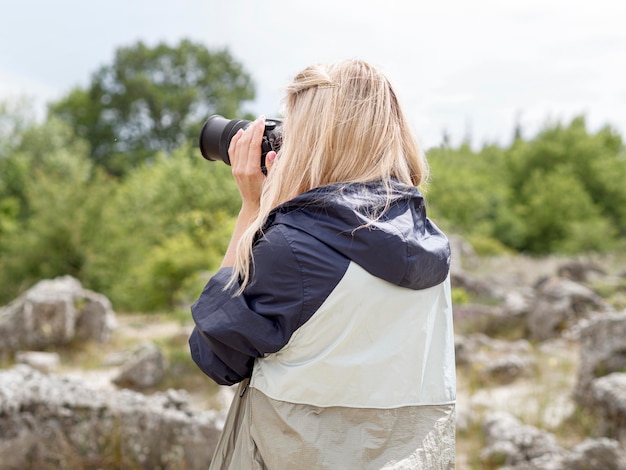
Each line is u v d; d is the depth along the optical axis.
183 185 15.76
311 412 1.24
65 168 27.64
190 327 10.02
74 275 14.20
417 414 1.31
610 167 39.91
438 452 1.32
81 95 46.19
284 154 1.32
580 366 6.07
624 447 4.42
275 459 1.26
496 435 4.88
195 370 7.93
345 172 1.30
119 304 14.27
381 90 1.35
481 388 6.92
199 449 3.70
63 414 3.63
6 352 9.22
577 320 9.62
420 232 1.32
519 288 16.16
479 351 8.36
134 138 44.44
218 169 15.81
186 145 17.50
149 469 3.68
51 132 32.41
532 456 4.43
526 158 42.44
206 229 14.17
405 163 1.37
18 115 33.31
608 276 16.83
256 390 1.30
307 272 1.22
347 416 1.25
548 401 6.10
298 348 1.25
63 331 9.50
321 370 1.23
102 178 15.45
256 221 1.29
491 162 49.16
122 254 14.52
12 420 3.54
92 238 14.24
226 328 1.24
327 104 1.31
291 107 1.36
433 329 1.37
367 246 1.22
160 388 7.63
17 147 31.91
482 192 34.19
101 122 45.09
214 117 1.56
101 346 9.80
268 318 1.24
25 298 9.65
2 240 14.98
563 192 35.53
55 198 14.44
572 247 31.30
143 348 8.09
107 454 3.64
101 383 7.91
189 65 44.47
